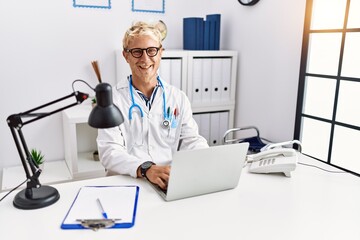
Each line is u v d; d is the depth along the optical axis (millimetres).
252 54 2689
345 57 2035
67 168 2562
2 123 2494
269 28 2484
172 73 2623
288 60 2352
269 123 2598
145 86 1635
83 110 2529
